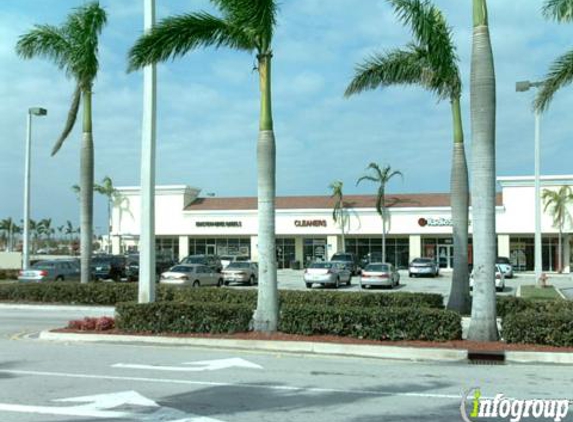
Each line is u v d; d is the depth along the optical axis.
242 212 58.44
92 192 24.08
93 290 23.17
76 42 22.88
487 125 12.66
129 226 61.38
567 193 49.91
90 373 10.27
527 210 51.31
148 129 16.27
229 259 55.97
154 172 16.38
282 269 57.66
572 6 14.92
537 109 16.73
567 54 16.12
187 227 59.69
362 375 10.19
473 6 12.78
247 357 12.09
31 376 9.99
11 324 18.12
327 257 56.41
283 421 7.24
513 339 12.48
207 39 14.15
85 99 23.64
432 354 11.95
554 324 12.21
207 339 13.47
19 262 48.28
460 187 18.05
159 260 42.31
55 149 24.22
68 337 14.51
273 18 13.88
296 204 58.75
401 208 54.12
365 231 55.06
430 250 54.12
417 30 15.98
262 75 14.07
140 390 8.95
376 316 13.04
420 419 7.34
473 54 12.78
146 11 16.14
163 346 13.55
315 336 13.39
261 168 14.06
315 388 9.12
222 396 8.56
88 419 7.32
